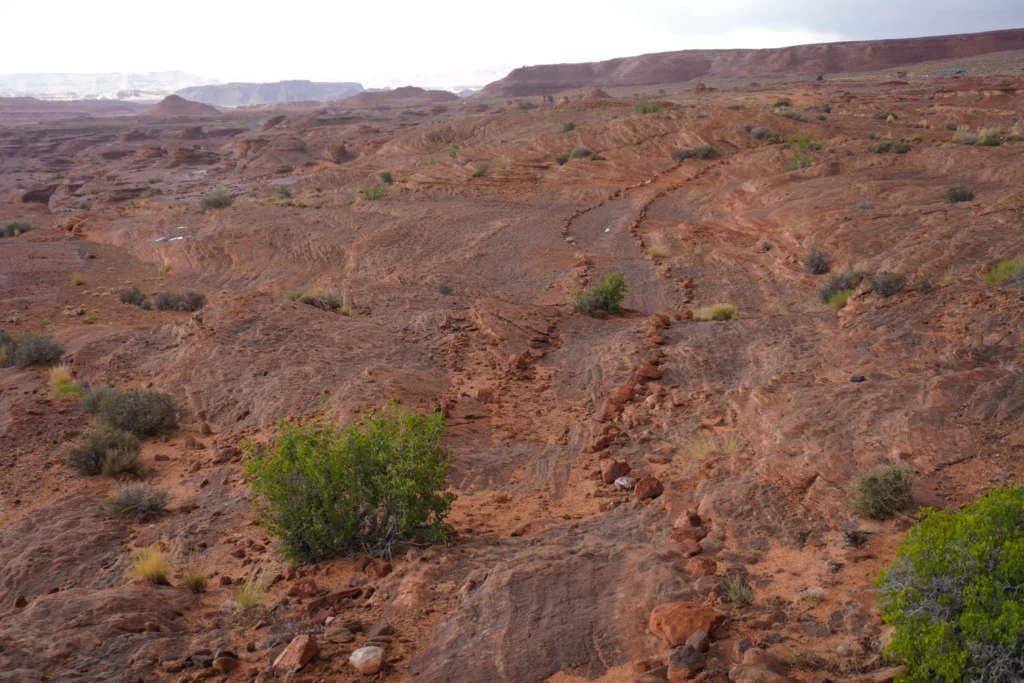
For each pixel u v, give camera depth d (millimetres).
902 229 28625
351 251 41375
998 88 92125
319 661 5379
